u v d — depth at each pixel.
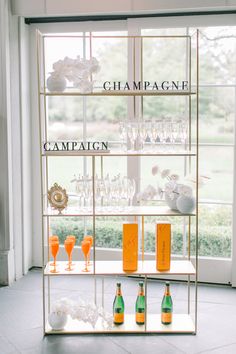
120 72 6.09
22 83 4.81
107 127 6.13
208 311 4.11
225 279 4.73
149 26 4.68
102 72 6.04
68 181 5.11
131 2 4.48
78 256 5.08
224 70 4.66
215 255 4.80
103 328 3.76
